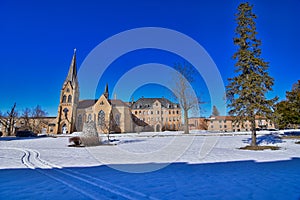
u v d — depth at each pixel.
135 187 5.59
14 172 7.54
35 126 69.94
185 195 4.90
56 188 5.55
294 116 19.50
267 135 28.77
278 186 5.54
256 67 15.15
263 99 14.71
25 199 4.72
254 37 15.66
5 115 61.03
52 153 13.44
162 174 7.11
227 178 6.44
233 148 15.68
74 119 62.03
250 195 4.86
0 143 24.33
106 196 4.88
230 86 15.58
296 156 10.98
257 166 8.34
